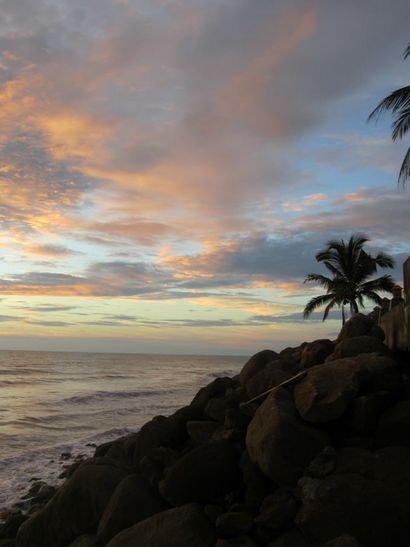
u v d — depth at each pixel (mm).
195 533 6758
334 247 38625
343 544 5297
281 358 12438
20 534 9125
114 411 35062
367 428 7398
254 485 7461
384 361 8477
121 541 7098
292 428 7215
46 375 74125
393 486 6227
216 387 12422
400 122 19734
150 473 9602
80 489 8852
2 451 21203
